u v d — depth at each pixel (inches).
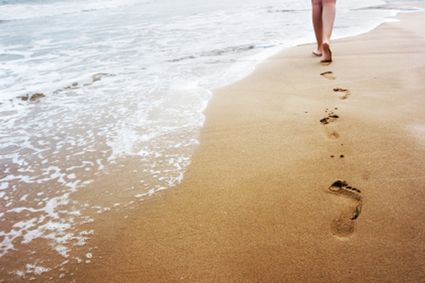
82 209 63.6
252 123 91.7
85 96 120.8
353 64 133.9
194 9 326.6
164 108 106.0
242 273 47.3
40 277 49.6
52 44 209.5
